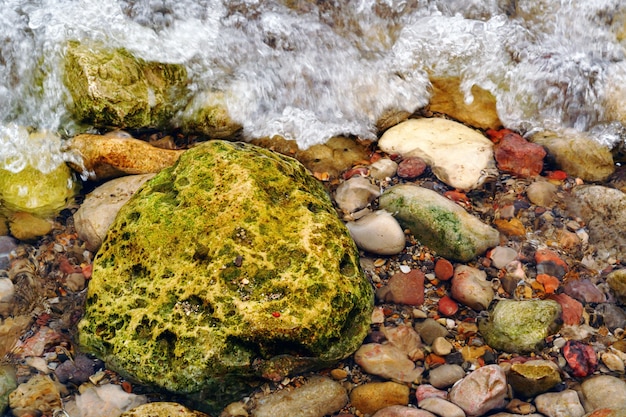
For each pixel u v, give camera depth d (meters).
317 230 1.08
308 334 1.04
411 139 1.27
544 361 1.06
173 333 1.04
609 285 1.13
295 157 1.26
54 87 1.25
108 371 1.07
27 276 1.15
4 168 1.21
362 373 1.07
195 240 1.08
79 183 1.23
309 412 1.04
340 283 1.06
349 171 1.25
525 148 1.25
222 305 1.04
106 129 1.26
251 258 1.06
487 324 1.10
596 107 1.29
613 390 1.04
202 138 1.28
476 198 1.22
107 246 1.10
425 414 1.03
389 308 1.12
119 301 1.07
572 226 1.19
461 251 1.15
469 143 1.26
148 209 1.11
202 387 1.04
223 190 1.10
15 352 1.08
